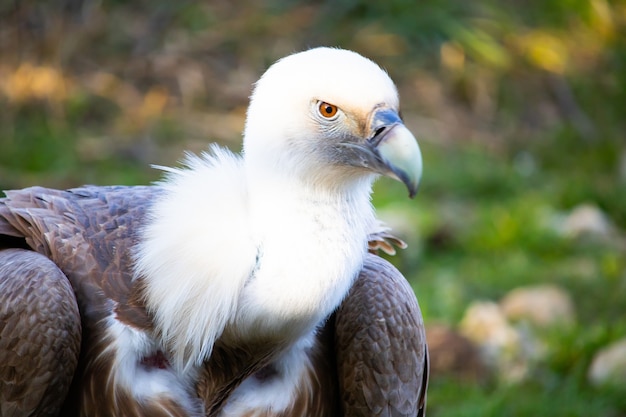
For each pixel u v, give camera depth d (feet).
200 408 23.45
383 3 62.44
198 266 21.67
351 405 24.70
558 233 48.39
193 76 56.29
